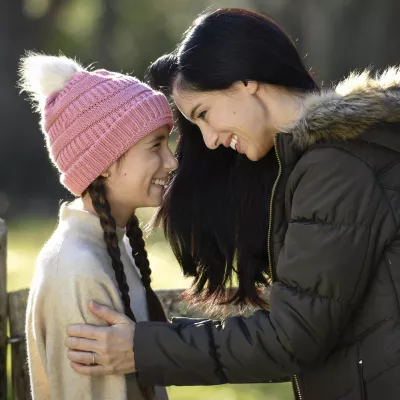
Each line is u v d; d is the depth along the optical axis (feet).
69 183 20.74
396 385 18.49
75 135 20.27
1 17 135.95
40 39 141.79
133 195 20.90
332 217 18.49
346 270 18.33
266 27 20.08
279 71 19.94
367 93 18.98
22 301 25.29
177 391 42.32
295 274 18.70
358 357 18.98
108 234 20.24
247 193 23.99
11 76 134.21
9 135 131.54
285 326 18.63
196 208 24.52
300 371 19.19
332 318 18.48
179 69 20.48
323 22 162.20
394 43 161.68
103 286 19.84
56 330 19.77
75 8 177.06
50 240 20.79
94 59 181.57
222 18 20.10
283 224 20.13
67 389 19.75
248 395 41.98
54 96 20.88
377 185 18.54
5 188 128.77
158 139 20.90
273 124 20.34
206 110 20.39
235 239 24.29
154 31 198.39
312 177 18.84
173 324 19.65
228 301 24.95
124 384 19.88
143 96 20.49
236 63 19.66
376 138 18.74
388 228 18.45
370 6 160.86
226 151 23.95
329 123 18.72
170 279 53.42
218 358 19.20
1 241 24.35
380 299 18.65
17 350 25.26
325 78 161.07
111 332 19.24
